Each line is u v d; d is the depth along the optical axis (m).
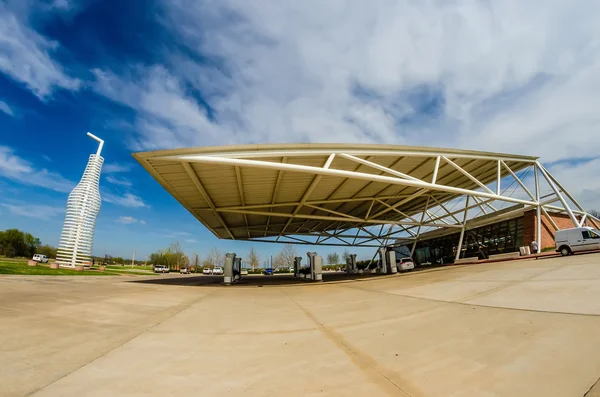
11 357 4.82
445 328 6.22
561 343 4.66
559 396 3.15
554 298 7.91
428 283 15.50
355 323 7.38
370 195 26.11
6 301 9.89
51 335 6.20
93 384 3.92
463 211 32.59
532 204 24.30
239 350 5.47
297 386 3.83
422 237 42.41
